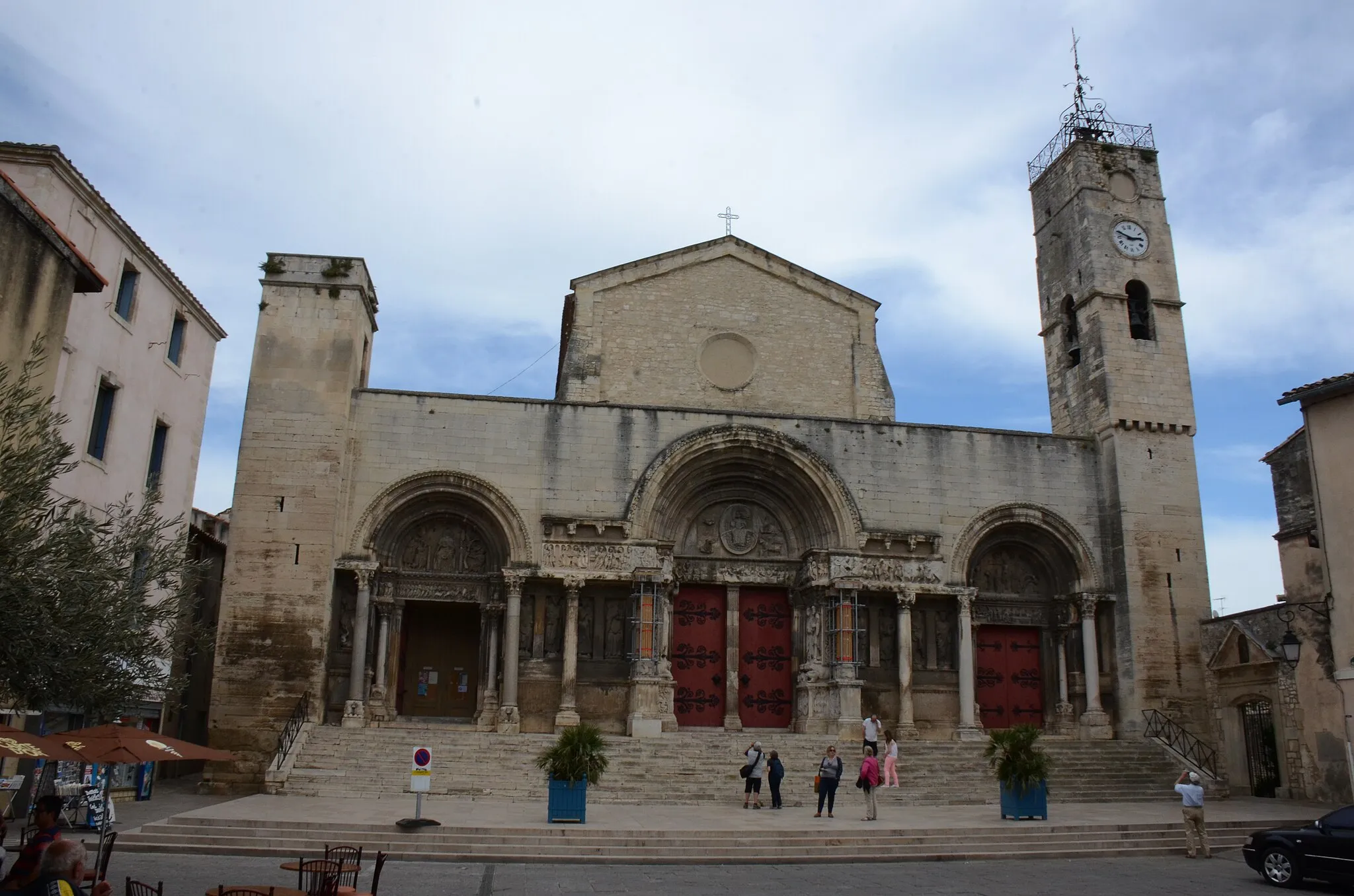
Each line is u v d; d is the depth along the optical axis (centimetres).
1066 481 3491
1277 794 2919
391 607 3119
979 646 3481
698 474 3341
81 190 2536
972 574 3475
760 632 3397
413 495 3116
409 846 1795
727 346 3600
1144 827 2131
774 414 3359
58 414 1354
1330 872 1589
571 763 2005
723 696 3306
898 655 3266
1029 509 3434
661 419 3294
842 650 3178
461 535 3234
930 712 3309
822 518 3334
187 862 1688
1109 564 3428
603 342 3512
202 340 3322
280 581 2939
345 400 3102
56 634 1212
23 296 1555
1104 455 3503
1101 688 3362
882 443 3409
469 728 2962
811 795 2541
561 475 3197
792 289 3691
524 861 1772
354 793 2422
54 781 2205
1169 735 3194
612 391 3469
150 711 2811
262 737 2831
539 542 3136
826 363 3638
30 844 1072
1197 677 3291
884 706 3281
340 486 3041
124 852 1767
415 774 1920
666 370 3522
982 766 2861
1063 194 3884
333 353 3130
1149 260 3716
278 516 2984
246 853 1764
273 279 3161
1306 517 3048
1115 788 2819
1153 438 3503
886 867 1809
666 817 2155
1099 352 3575
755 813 2264
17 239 1541
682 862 1803
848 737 3052
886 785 2634
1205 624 3291
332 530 2992
